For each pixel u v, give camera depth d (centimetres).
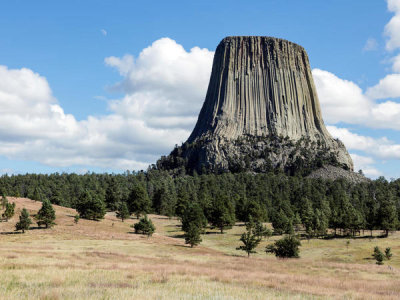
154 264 4644
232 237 11456
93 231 9712
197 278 3294
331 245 10219
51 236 8450
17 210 11250
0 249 5453
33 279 2688
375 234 12225
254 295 2467
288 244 7638
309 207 13462
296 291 2947
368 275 5178
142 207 14650
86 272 3262
